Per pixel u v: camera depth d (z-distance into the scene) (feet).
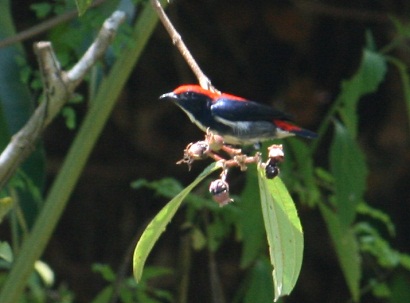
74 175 26.32
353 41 41.88
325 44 42.14
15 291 26.13
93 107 26.35
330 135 41.34
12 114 26.37
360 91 29.86
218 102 18.86
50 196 26.32
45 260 43.52
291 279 17.26
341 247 30.48
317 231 44.01
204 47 41.75
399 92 41.73
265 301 31.04
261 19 41.57
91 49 22.59
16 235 26.71
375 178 43.27
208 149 16.66
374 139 43.19
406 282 36.70
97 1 24.75
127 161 43.55
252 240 29.94
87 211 43.98
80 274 43.73
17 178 26.11
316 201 31.09
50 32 30.42
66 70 27.14
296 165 31.09
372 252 33.17
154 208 43.86
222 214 31.32
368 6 40.98
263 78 42.52
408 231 43.75
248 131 19.04
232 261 43.32
